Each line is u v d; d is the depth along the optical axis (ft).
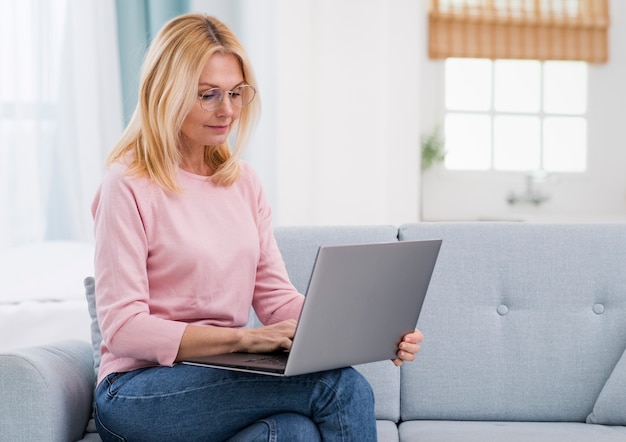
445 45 17.10
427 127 17.38
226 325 6.23
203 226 6.22
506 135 17.51
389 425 6.86
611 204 17.46
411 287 5.71
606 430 6.59
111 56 15.23
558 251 7.29
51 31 14.80
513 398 7.09
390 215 14.42
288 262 7.30
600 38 17.26
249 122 6.57
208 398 5.48
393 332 5.79
